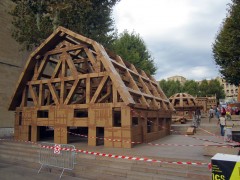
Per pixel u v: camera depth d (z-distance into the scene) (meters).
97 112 11.95
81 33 20.50
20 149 12.11
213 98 41.41
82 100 14.02
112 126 11.45
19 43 20.34
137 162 8.59
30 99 15.92
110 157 9.18
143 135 12.74
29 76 15.27
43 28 19.27
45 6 20.03
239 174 3.95
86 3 19.33
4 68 20.28
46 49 14.65
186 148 10.98
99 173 8.66
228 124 18.50
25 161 10.94
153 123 15.23
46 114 16.77
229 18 22.73
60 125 13.10
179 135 18.12
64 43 14.80
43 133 16.25
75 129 18.53
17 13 19.09
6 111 20.09
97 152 9.76
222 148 8.77
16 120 15.15
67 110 12.98
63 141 12.84
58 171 9.36
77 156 9.84
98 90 12.15
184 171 7.59
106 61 12.20
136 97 13.68
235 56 22.39
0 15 20.23
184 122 25.88
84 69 15.10
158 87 19.89
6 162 11.06
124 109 11.26
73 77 13.20
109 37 25.81
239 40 21.91
